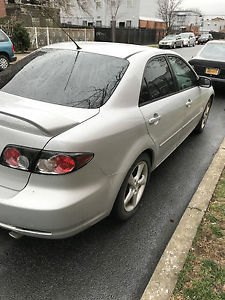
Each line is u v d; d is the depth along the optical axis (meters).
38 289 1.98
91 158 1.88
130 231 2.58
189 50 25.83
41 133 1.75
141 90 2.54
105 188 2.08
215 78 7.48
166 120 2.94
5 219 1.87
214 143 4.73
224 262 2.21
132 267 2.21
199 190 3.13
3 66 11.20
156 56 2.98
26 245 2.35
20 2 27.28
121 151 2.18
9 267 2.14
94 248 2.36
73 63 2.56
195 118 4.28
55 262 2.21
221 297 1.93
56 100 2.21
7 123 1.82
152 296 1.91
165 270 2.11
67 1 29.55
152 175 3.57
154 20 40.56
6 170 1.87
